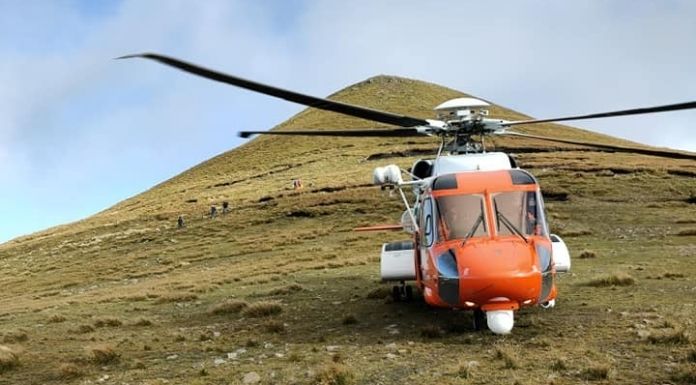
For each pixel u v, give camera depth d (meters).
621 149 9.94
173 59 5.73
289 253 42.66
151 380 8.14
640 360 7.38
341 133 10.65
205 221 70.56
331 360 8.33
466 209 9.86
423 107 159.00
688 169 60.28
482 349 8.55
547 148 89.12
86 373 8.85
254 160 134.38
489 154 11.05
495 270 8.91
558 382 6.63
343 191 71.00
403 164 92.56
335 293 17.12
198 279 31.31
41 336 12.98
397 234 45.09
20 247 85.81
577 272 17.95
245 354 9.45
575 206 49.03
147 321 14.11
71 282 47.81
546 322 10.09
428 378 7.19
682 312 10.25
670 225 36.50
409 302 13.55
